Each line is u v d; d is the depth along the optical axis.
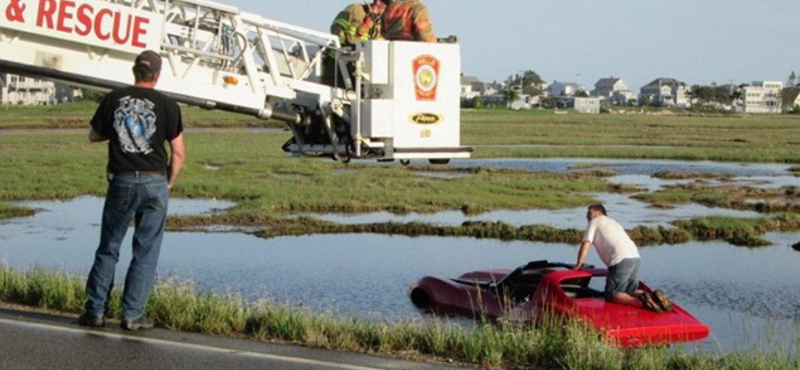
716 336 18.44
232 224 35.22
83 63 13.74
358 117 15.31
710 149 88.69
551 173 60.84
